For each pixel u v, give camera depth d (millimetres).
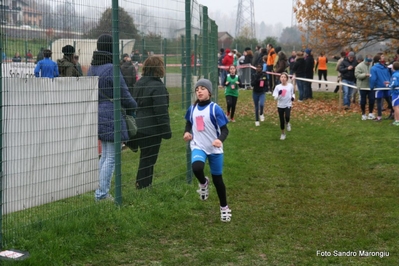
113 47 6285
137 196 6910
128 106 6676
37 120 5234
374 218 6562
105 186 6594
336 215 6680
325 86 26609
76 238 5391
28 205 5234
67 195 5715
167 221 6246
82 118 5840
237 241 5684
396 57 19297
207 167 9078
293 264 5102
